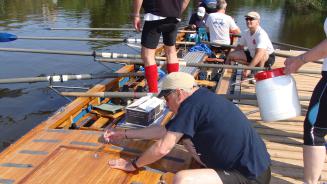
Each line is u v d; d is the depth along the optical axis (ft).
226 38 28.89
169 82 9.37
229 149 9.01
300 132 15.49
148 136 12.09
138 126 13.70
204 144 9.23
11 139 20.75
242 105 18.40
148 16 15.11
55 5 68.69
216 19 28.43
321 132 9.90
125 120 14.42
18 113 23.76
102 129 14.71
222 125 8.96
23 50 20.70
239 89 20.34
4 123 22.48
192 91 9.39
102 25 52.24
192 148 10.80
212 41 29.12
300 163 13.12
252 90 20.47
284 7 96.32
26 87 27.68
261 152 9.20
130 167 10.96
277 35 63.67
